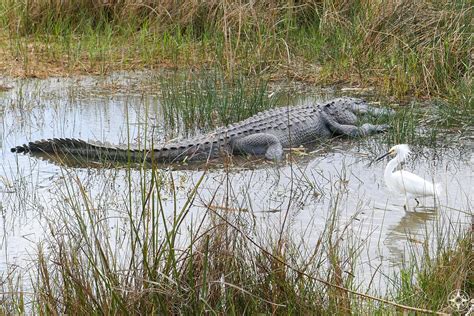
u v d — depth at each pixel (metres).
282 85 20.05
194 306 8.14
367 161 15.37
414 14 20.84
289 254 9.30
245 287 8.52
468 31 19.88
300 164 15.30
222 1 22.28
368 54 20.61
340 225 11.97
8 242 11.38
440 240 10.44
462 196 13.23
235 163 15.42
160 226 11.42
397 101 18.62
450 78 18.95
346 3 22.16
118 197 12.99
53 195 13.27
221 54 21.08
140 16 23.58
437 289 9.16
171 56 21.80
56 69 20.97
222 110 17.50
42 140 15.34
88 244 8.46
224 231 8.77
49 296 8.31
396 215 12.52
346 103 17.72
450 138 16.31
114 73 20.91
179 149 15.41
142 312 8.09
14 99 18.62
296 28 21.95
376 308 8.95
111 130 16.78
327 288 8.84
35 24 23.42
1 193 13.38
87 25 23.25
